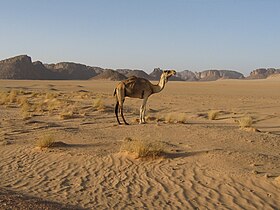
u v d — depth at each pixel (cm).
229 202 824
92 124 2031
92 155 1244
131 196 880
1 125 1991
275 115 2564
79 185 977
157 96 5138
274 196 840
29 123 2042
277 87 9231
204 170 1030
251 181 923
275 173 966
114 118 2322
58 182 1006
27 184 991
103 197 873
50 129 1845
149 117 2222
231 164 1055
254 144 1373
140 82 1944
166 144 1350
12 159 1259
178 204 822
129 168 1099
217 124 2036
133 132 1684
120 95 1927
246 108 3272
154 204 823
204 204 819
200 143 1385
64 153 1289
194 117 2486
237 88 8688
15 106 3141
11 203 678
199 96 5294
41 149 1352
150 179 999
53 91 6384
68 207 737
